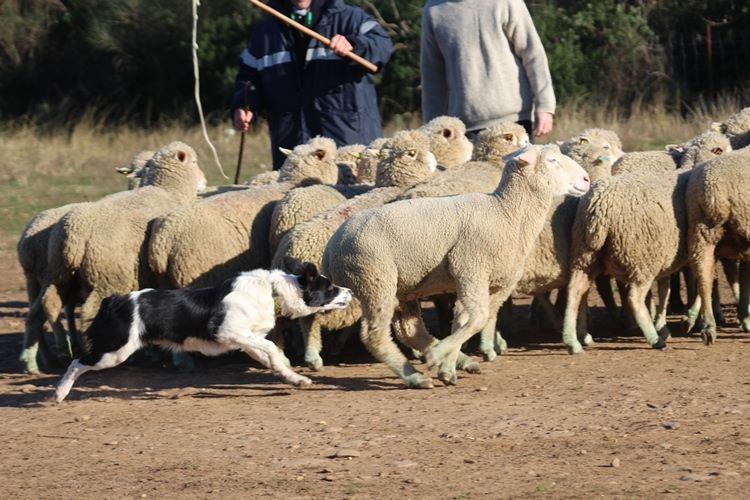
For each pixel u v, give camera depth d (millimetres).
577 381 11453
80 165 31312
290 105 16953
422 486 8266
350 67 16719
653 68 36875
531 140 15680
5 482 8953
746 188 12562
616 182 12773
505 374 12031
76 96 46594
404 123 38344
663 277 13398
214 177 28078
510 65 15312
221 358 14133
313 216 12766
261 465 9016
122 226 13078
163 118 43469
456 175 12914
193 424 10477
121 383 12680
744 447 8789
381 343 11562
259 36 16953
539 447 9086
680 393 10625
